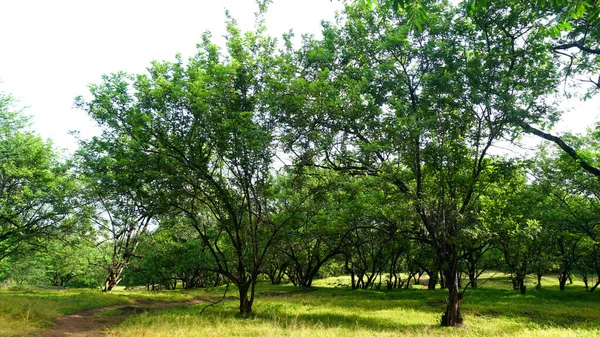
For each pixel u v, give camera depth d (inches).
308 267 1456.7
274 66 598.9
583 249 1149.7
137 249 1055.0
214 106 547.2
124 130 603.5
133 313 671.1
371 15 652.1
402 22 612.7
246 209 612.1
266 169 571.2
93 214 1062.4
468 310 695.7
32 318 522.6
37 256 1278.3
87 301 782.5
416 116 557.9
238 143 545.0
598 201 919.7
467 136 591.2
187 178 566.9
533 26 594.2
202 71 550.3
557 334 421.1
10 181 1007.0
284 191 695.1
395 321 580.1
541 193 855.1
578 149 788.6
